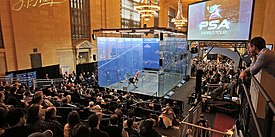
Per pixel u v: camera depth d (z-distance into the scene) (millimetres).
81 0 13977
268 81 1701
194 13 6238
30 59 10547
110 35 11602
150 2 9211
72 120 2350
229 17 5223
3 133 1865
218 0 5445
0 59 9219
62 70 12539
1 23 9141
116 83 12477
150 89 11164
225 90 8805
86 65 14438
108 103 5648
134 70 13453
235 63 12047
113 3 16953
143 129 2182
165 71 10492
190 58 15289
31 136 1507
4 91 4984
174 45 11602
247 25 4852
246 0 4801
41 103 3428
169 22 27516
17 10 9750
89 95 6938
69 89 7375
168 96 10875
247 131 1600
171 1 24750
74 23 13539
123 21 19094
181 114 6949
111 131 2822
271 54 1654
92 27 15016
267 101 998
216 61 18375
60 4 12242
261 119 1676
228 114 7895
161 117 4785
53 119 2545
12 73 9367
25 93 5090
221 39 5500
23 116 1988
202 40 6055
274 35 5477
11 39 9617
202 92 9430
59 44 12383
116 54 12211
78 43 13797
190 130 4043
